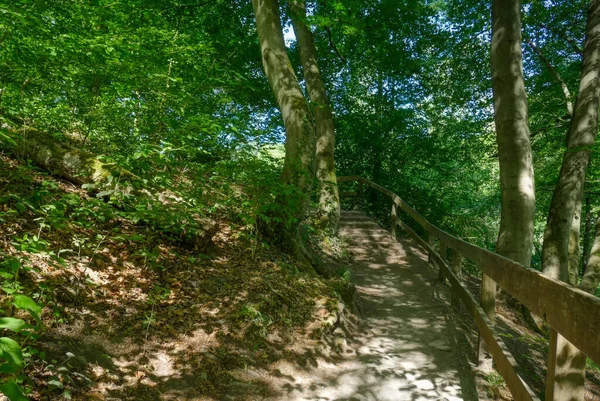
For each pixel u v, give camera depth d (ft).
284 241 19.26
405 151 54.29
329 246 27.12
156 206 14.20
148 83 19.40
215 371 10.55
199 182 16.75
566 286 5.32
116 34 19.06
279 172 20.63
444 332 15.69
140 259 13.44
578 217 30.91
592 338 4.33
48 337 8.96
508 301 25.44
